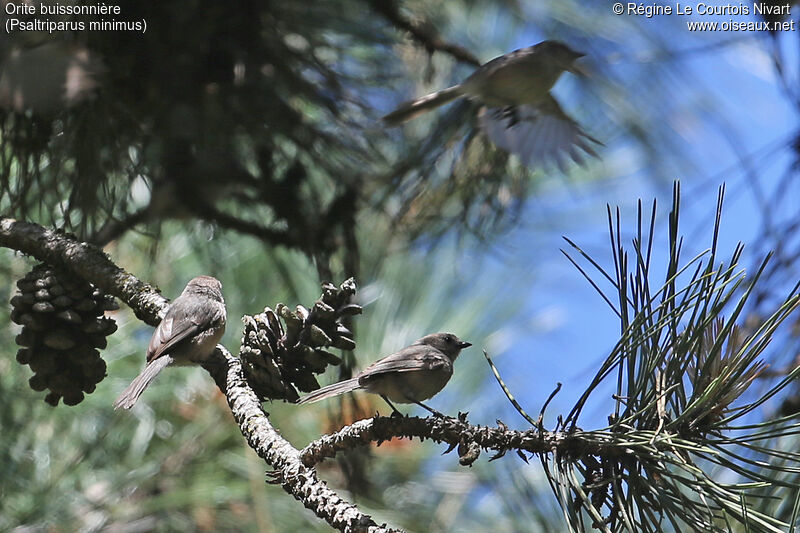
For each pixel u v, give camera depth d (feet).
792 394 21.30
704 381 16.62
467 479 32.94
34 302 22.43
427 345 25.75
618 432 16.65
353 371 30.25
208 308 25.58
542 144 27.89
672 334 16.57
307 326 21.18
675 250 16.52
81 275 23.40
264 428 19.36
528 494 25.31
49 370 22.48
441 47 32.76
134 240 33.40
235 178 28.32
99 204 26.81
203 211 29.30
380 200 31.94
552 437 16.85
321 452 18.34
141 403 31.14
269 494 30.73
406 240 34.71
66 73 23.08
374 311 35.60
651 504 16.28
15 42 23.45
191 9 26.73
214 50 27.73
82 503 28.94
